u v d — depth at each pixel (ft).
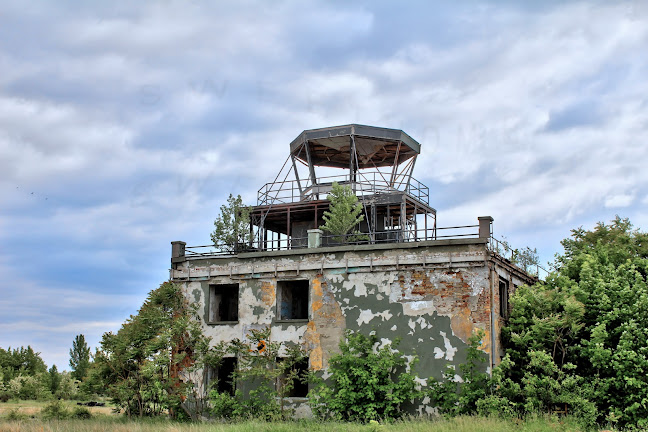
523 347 80.48
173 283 99.30
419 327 81.41
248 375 85.51
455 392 77.10
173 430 71.77
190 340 91.66
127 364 94.79
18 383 186.29
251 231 121.70
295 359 84.38
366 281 85.61
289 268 90.38
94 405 146.20
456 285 80.79
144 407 96.22
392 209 122.31
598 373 73.67
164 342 89.66
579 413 70.18
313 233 97.09
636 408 70.38
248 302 92.84
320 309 87.56
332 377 82.07
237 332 92.68
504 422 66.44
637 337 73.67
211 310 96.22
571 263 89.51
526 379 73.36
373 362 79.66
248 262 93.91
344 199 111.14
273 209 120.78
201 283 97.30
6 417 96.02
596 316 79.71
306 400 84.79
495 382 74.84
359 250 86.79
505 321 85.20
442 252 82.17
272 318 90.53
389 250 84.99
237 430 70.08
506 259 86.99
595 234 104.06
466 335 79.00
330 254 88.48
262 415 81.35
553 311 80.69
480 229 82.17
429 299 81.71
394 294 83.66
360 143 124.47
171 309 97.86
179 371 93.81
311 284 88.79
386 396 77.97
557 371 73.46
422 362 80.23
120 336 95.04
